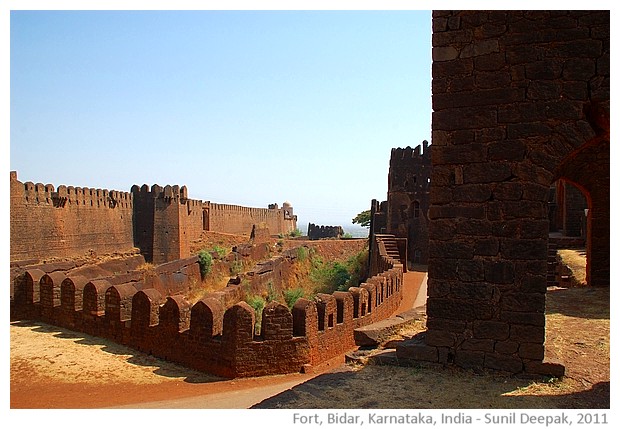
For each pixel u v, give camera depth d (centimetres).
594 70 750
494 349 786
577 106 754
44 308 1803
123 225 4659
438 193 827
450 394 714
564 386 728
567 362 838
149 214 4869
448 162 823
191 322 1421
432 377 789
